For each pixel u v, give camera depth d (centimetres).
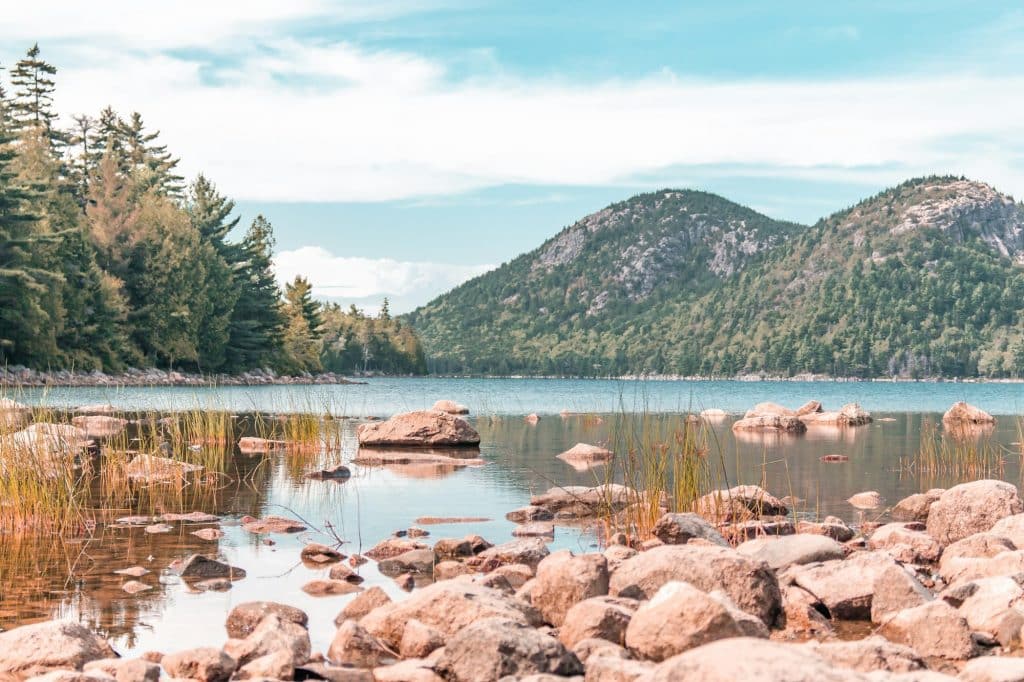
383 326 19650
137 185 9944
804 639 783
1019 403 7025
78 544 1157
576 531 1291
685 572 831
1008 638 742
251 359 10694
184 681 637
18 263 6825
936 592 932
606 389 10831
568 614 764
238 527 1286
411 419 2589
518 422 3759
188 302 9238
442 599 769
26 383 6356
